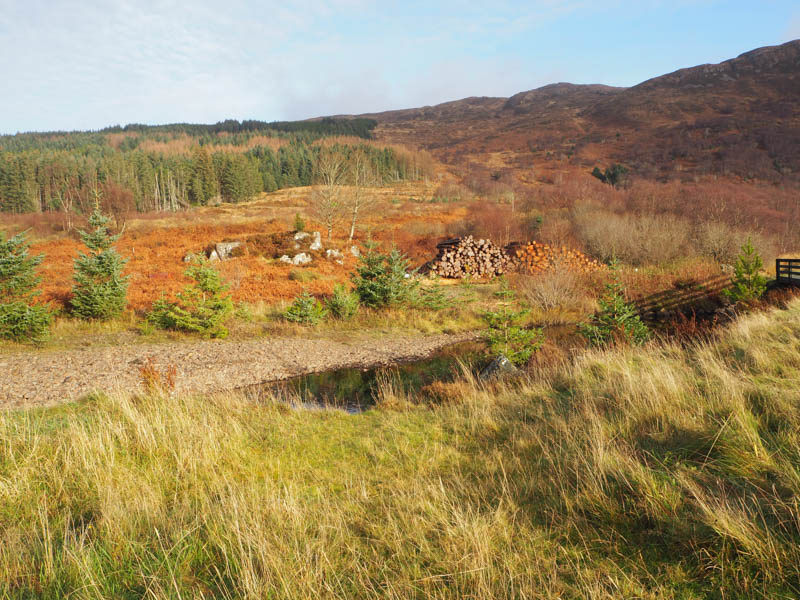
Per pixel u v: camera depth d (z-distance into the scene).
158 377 7.66
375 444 5.20
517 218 36.06
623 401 5.14
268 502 3.44
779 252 23.95
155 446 4.65
